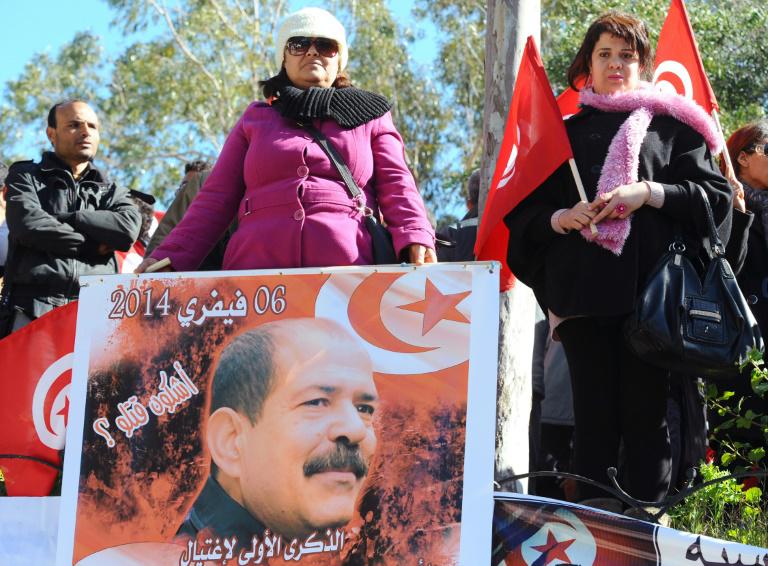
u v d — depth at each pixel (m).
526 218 3.86
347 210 3.65
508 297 4.66
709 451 4.65
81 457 3.53
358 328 3.38
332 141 3.71
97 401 3.56
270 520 3.33
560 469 5.13
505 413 4.61
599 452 3.73
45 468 4.33
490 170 5.07
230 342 3.49
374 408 3.32
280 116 3.80
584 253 3.71
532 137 3.93
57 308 4.41
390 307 3.37
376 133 3.79
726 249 4.10
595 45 4.03
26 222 4.95
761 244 4.60
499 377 4.62
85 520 3.48
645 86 4.02
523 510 3.34
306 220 3.61
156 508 3.44
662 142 3.85
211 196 3.85
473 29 20.55
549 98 3.90
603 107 3.93
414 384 3.30
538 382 5.11
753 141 4.77
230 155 3.87
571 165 3.81
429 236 3.65
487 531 3.15
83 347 3.60
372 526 3.24
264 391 3.41
